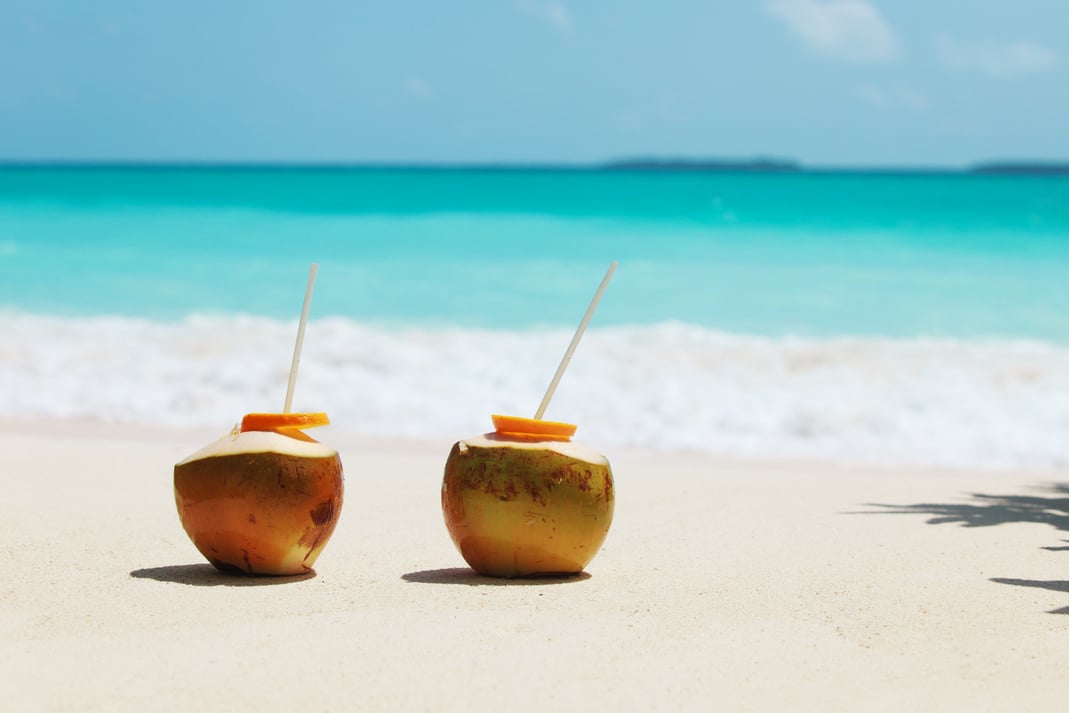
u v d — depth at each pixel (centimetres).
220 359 1617
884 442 1284
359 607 512
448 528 585
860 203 4344
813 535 714
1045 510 822
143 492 820
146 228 3369
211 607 510
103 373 1546
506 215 3775
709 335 1866
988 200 4531
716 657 450
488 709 389
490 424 1355
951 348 1758
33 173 6969
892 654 461
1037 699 413
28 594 530
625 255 2952
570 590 552
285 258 2858
